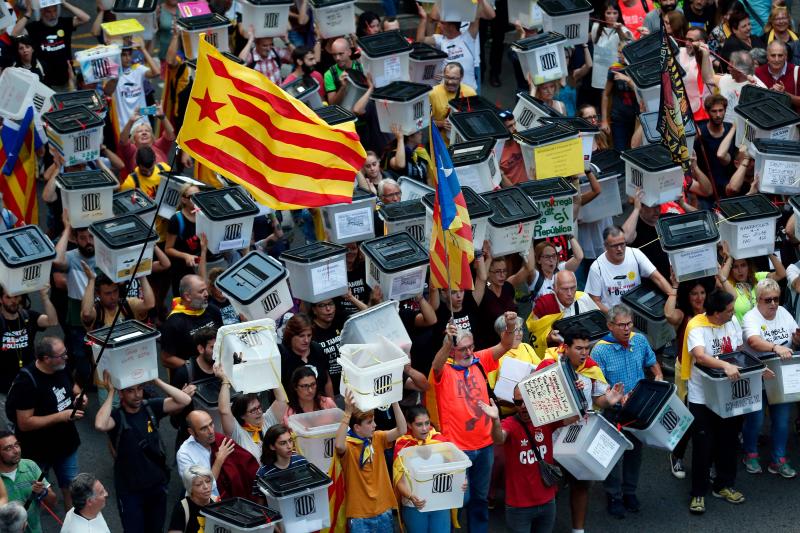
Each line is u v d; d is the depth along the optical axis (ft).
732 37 104.47
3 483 58.59
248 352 63.16
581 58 103.50
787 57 103.50
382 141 91.71
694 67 96.17
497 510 69.36
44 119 81.15
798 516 69.77
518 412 63.77
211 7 105.09
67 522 56.54
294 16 107.96
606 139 98.22
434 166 65.26
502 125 84.64
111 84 92.12
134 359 61.72
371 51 91.56
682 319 76.38
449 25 100.63
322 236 80.23
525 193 76.79
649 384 66.69
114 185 74.95
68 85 104.22
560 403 62.28
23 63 98.32
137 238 71.00
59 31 102.68
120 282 71.97
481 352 67.82
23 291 69.00
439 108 93.04
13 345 69.31
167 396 66.49
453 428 64.13
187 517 58.34
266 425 64.28
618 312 67.92
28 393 62.95
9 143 81.82
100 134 81.71
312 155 63.31
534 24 103.04
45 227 93.20
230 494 61.46
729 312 69.05
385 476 61.57
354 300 72.59
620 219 98.73
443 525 61.98
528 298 77.92
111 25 93.81
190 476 57.77
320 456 62.18
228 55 91.97
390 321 66.85
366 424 60.64
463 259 65.57
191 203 77.82
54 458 64.39
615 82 98.73
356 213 75.82
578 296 74.69
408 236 72.64
